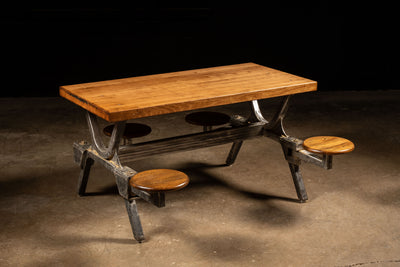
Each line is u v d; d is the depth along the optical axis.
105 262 3.12
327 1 7.03
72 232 3.46
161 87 3.64
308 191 4.11
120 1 6.72
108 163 3.47
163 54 7.07
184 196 4.01
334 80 7.41
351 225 3.58
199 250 3.26
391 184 4.25
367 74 7.40
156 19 6.88
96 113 3.21
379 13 7.10
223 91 3.54
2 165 4.55
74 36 6.79
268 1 6.99
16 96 6.91
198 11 6.92
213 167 4.60
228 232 3.48
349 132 5.56
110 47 6.92
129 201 3.33
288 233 3.47
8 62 6.76
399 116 6.13
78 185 3.97
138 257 3.17
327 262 3.12
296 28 7.15
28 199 3.93
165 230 3.50
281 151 4.96
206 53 7.17
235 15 7.02
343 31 7.18
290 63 7.33
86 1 6.67
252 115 4.22
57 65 6.88
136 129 3.86
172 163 4.70
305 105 6.55
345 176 4.39
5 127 5.58
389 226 3.56
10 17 6.57
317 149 3.45
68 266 3.07
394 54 7.30
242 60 7.27
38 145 5.07
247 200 3.96
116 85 3.70
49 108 6.34
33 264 3.09
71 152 4.91
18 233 3.44
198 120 4.09
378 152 4.97
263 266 3.09
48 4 6.59
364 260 3.15
